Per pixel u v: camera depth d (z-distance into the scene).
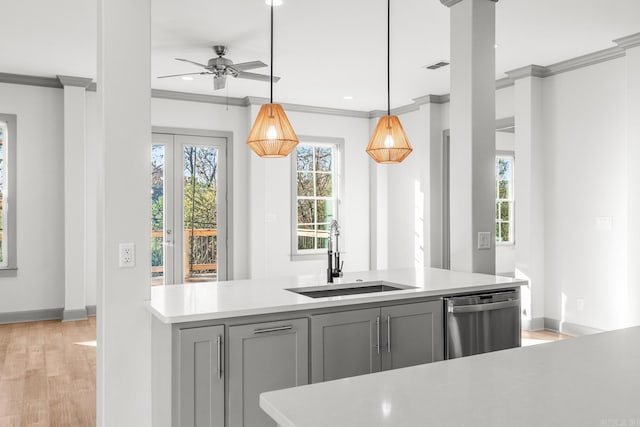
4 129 5.89
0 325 5.70
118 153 2.48
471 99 3.55
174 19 4.19
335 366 2.57
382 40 4.69
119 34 2.48
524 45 4.80
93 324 5.74
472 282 3.16
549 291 5.53
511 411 1.08
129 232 2.50
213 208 7.00
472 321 3.03
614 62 4.89
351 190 7.84
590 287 5.12
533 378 1.29
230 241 7.05
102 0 2.46
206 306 2.38
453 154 3.72
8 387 3.75
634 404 1.11
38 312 5.95
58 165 6.04
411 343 2.83
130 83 2.51
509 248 8.30
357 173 7.88
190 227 6.86
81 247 5.98
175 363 2.21
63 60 5.25
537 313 5.53
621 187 4.84
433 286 3.01
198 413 2.24
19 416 3.22
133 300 2.51
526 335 5.27
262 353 2.38
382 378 1.30
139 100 2.53
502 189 8.32
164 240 6.71
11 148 5.84
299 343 2.47
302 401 1.14
